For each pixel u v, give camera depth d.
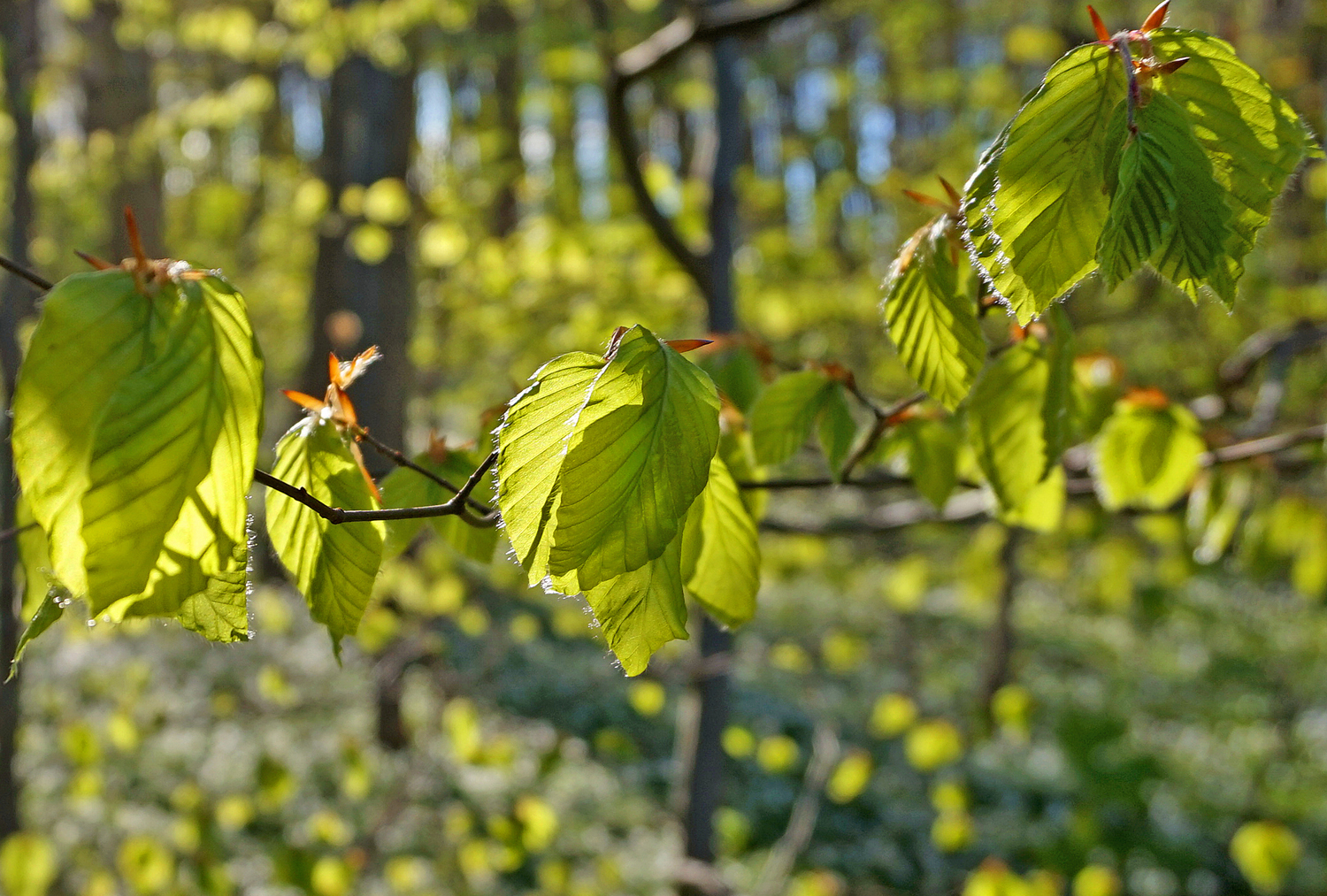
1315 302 5.42
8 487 3.24
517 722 9.80
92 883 4.60
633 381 0.73
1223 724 11.58
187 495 0.67
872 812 9.37
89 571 0.64
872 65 9.89
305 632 10.96
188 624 0.77
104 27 9.47
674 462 0.72
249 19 6.48
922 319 1.09
